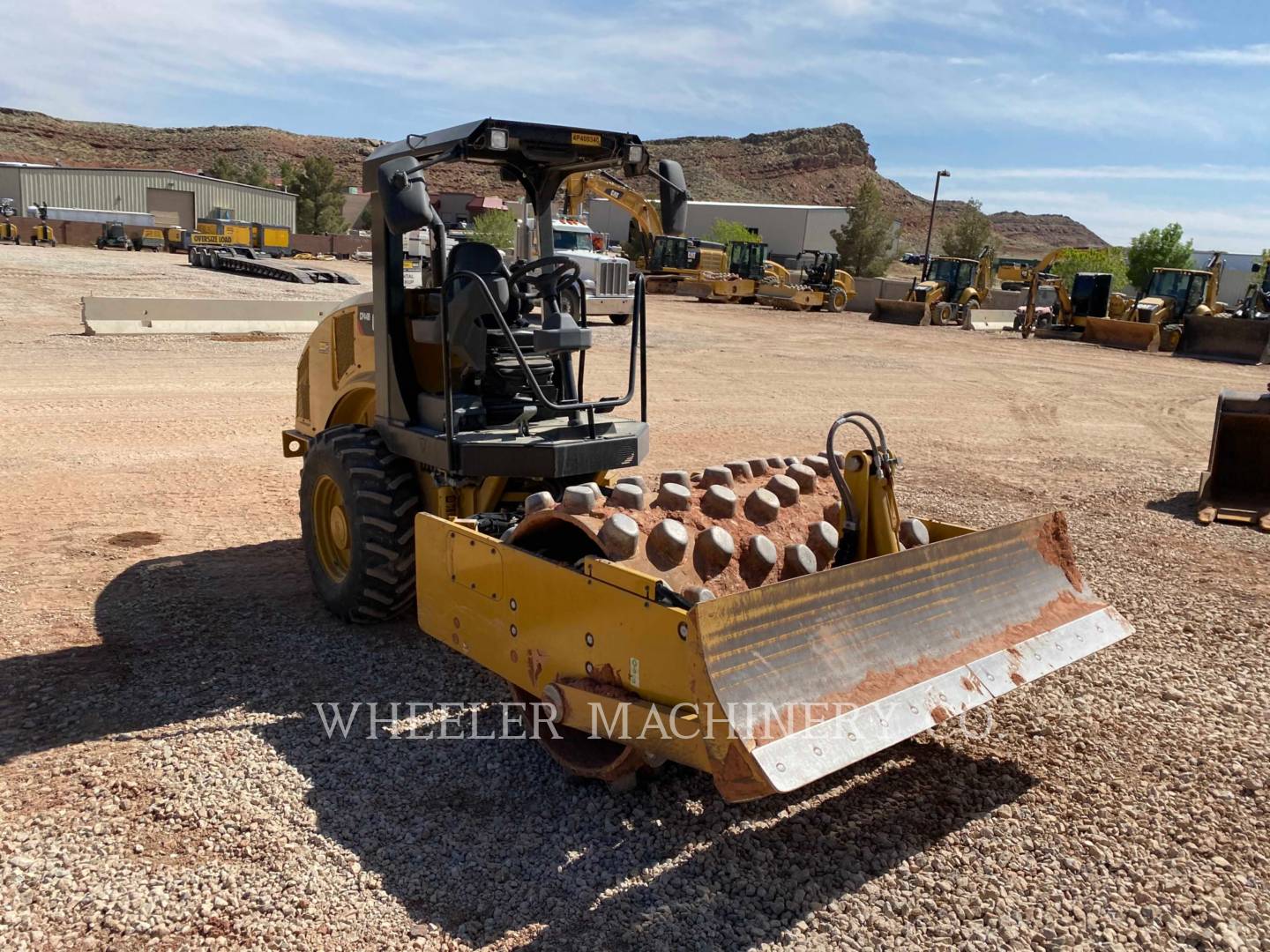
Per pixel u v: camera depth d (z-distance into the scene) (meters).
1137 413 15.34
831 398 15.48
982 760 4.18
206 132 175.75
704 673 2.96
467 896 3.14
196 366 14.82
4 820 3.46
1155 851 3.53
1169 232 52.16
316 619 5.50
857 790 3.90
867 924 3.07
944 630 3.67
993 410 15.19
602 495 3.90
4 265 31.53
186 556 6.48
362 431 5.35
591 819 3.61
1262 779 4.05
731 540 3.68
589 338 4.79
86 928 2.93
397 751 4.07
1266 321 24.12
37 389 12.26
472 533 4.07
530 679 3.83
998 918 3.12
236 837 3.40
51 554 6.41
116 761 3.89
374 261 5.00
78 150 161.88
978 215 72.06
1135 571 6.94
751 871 3.32
